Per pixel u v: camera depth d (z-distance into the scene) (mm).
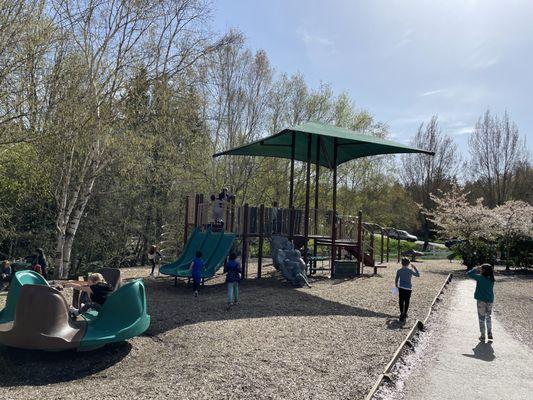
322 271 20094
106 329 7719
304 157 23172
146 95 19328
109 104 17172
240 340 8203
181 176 28688
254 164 33375
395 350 7820
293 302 12352
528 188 54969
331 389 5812
